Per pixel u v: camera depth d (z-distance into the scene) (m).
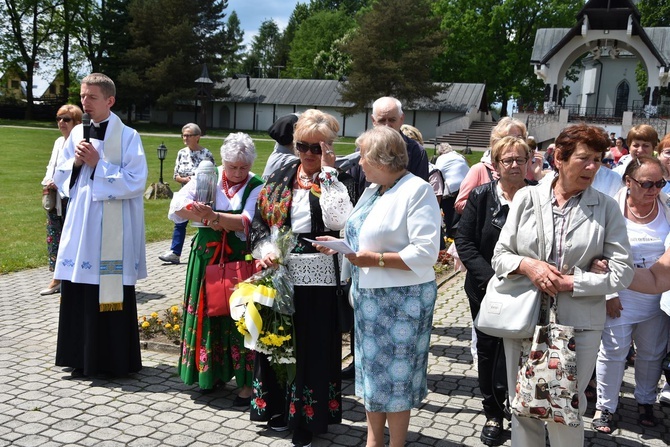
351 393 4.69
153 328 5.79
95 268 4.63
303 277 3.75
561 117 38.31
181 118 56.44
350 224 3.55
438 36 45.72
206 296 4.33
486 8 51.56
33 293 7.30
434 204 3.35
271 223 3.89
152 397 4.48
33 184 18.17
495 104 59.81
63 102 54.97
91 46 54.16
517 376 3.21
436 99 48.41
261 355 3.93
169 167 23.72
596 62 49.81
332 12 84.44
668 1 47.41
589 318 3.06
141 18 50.38
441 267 9.00
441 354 5.59
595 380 4.60
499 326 3.15
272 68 96.31
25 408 4.22
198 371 4.42
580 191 3.13
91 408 4.26
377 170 3.34
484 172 4.86
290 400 3.81
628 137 5.27
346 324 3.76
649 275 3.35
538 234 3.12
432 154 33.56
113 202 4.69
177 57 49.56
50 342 5.61
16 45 51.59
